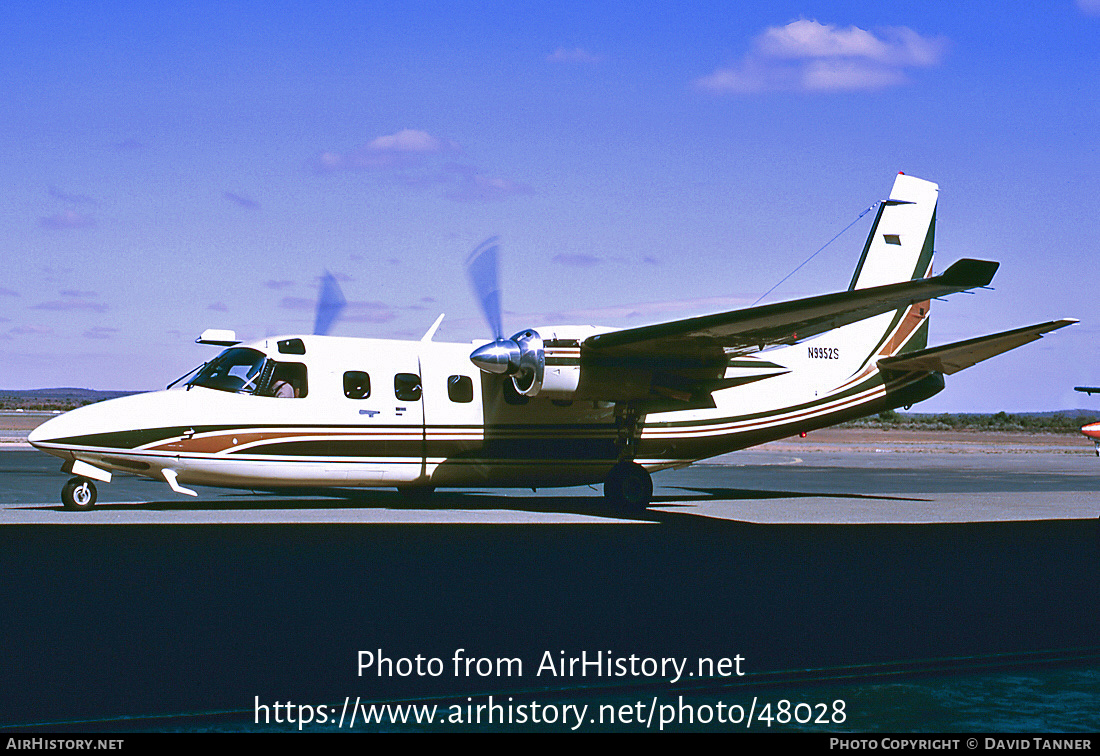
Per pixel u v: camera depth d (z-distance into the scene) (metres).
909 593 7.94
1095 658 5.83
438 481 16.12
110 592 7.41
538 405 16.58
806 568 9.26
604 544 11.00
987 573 9.09
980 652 5.92
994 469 32.94
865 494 20.52
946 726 4.60
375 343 16.11
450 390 16.12
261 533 11.47
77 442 13.98
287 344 15.46
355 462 15.49
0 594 7.28
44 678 5.10
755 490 21.45
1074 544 11.51
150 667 5.34
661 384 16.58
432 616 6.77
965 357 18.17
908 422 136.38
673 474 28.00
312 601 7.21
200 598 7.24
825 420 18.81
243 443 14.84
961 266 12.52
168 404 14.58
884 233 19.09
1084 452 53.03
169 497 17.39
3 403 137.38
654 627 6.52
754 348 16.28
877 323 19.19
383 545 10.54
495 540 11.23
